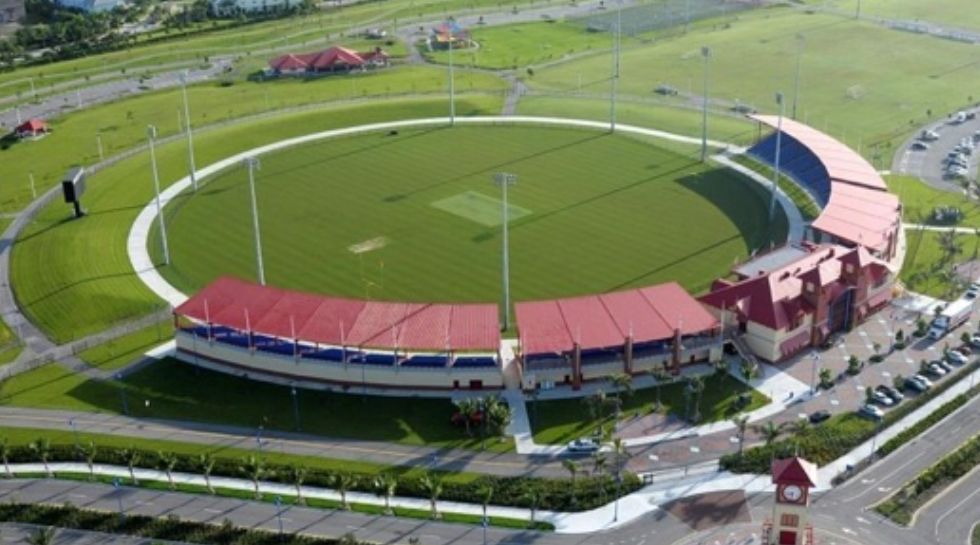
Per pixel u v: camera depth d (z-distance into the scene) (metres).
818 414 166.00
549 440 162.25
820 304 185.00
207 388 178.25
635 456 157.75
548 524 143.62
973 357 183.88
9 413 171.50
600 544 139.75
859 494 148.62
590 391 174.62
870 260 192.88
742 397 170.50
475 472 154.75
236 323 181.38
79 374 183.00
